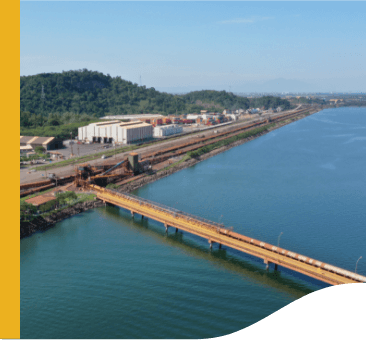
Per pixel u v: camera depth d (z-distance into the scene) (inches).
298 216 6028.5
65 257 4451.3
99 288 3759.8
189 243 5054.1
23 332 3075.8
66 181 7460.6
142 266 4281.5
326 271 3850.9
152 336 3051.2
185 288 3826.3
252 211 6269.7
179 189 7642.7
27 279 3902.6
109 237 5147.6
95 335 3061.0
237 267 4367.6
